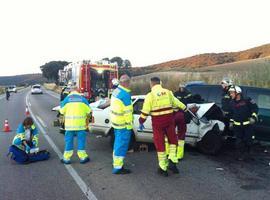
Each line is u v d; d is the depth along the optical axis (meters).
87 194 3.85
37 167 5.03
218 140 5.73
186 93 6.48
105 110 6.29
